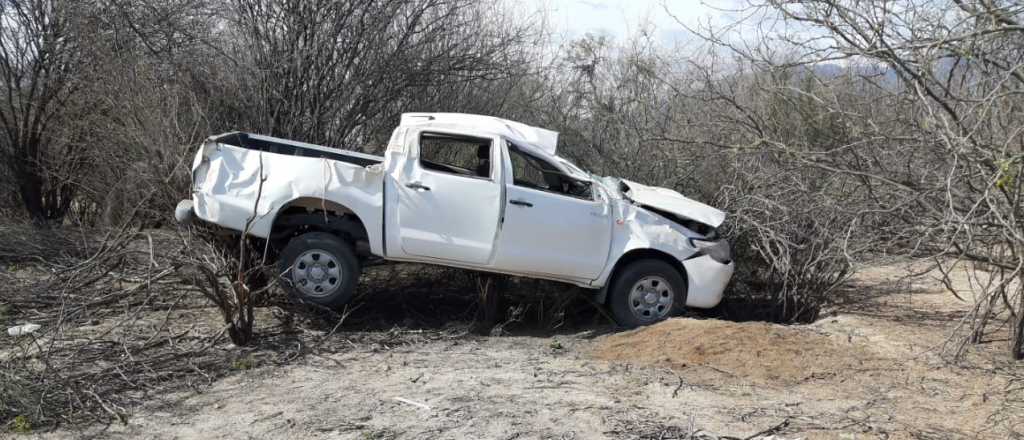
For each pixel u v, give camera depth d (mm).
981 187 5734
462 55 11156
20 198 11195
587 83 12086
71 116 10633
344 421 5039
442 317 7930
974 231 5688
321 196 7012
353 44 10461
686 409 5398
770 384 5980
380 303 8180
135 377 5648
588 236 7422
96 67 9906
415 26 10945
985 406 5590
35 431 4809
